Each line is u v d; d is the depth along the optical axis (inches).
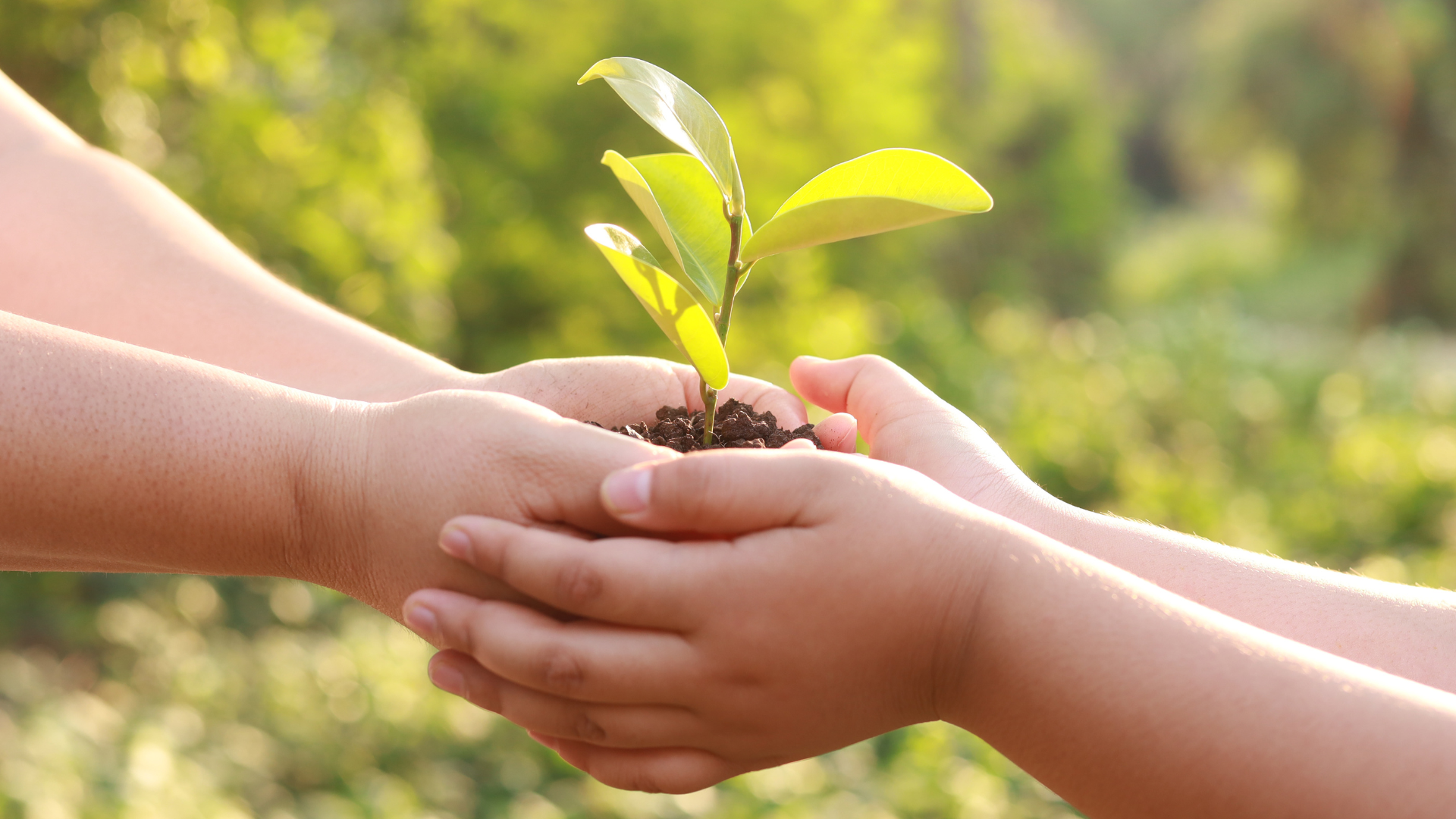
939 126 360.2
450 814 91.6
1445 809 23.0
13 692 104.7
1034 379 243.3
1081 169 555.5
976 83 448.8
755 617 25.6
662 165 36.9
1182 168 972.6
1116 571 26.8
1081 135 561.6
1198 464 210.2
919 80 261.0
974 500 36.9
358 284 136.6
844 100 200.7
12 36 113.6
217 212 131.0
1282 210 624.4
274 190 134.6
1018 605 25.5
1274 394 255.8
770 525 25.9
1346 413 244.8
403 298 143.9
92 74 118.6
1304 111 577.9
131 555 28.1
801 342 168.9
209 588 135.3
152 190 43.9
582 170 189.2
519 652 25.9
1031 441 193.3
